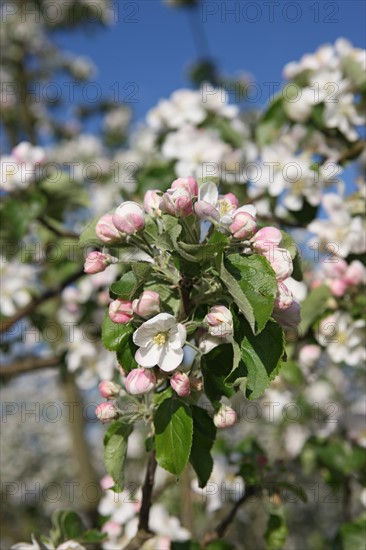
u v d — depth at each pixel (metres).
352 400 1.15
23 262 1.08
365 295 0.80
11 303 1.08
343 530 0.76
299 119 0.89
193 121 1.02
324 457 0.90
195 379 0.48
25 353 1.22
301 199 0.85
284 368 0.82
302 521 1.46
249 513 1.17
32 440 2.25
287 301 0.46
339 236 0.82
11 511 1.92
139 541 0.58
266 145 0.92
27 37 2.17
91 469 1.74
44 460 2.21
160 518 0.79
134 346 0.48
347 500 0.91
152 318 0.44
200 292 0.47
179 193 0.46
